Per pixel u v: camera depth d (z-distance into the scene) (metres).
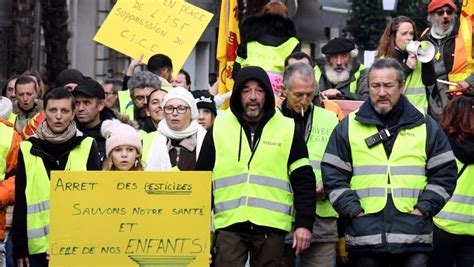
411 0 37.59
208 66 46.34
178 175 11.39
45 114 12.66
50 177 11.50
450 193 12.14
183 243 11.42
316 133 13.23
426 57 15.15
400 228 11.99
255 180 12.10
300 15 36.72
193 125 13.16
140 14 17.11
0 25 32.78
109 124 13.68
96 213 11.34
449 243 13.59
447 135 13.51
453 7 15.70
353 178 12.23
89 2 38.81
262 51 16.06
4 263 13.82
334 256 13.41
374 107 12.21
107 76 39.47
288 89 13.16
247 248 12.22
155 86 15.20
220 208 12.16
